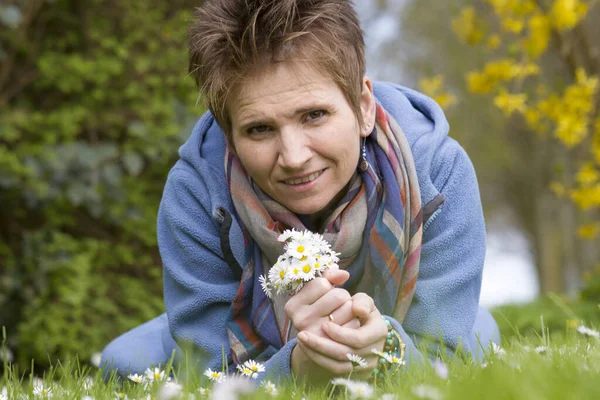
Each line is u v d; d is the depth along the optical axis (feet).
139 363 9.11
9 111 18.12
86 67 18.03
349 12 7.48
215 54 7.17
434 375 6.17
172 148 18.22
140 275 19.13
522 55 19.38
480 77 18.72
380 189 7.94
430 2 52.95
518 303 19.42
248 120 7.17
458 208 8.29
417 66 53.88
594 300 19.43
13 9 16.97
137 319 18.12
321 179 7.32
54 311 16.87
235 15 7.16
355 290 8.09
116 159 18.75
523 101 18.49
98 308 17.49
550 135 44.98
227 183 8.24
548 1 18.44
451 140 8.68
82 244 18.07
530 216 66.69
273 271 6.96
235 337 8.13
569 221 62.59
